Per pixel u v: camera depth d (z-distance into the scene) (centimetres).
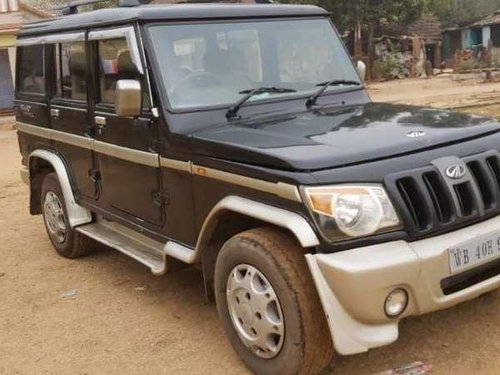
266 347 387
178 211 456
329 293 350
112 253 661
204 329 475
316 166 354
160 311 512
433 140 387
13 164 1316
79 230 602
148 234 500
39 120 647
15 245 720
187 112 451
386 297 349
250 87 483
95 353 455
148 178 484
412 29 4250
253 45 498
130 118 486
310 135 402
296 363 368
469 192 379
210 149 412
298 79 511
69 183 609
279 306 370
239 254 391
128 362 438
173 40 471
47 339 482
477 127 414
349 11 3222
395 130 404
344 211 347
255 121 453
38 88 648
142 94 462
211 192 419
